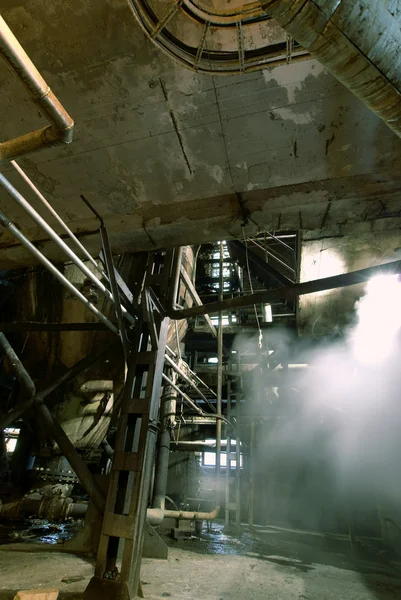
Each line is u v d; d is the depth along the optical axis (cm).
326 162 387
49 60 342
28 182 259
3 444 920
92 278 344
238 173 411
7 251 555
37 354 779
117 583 325
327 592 449
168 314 479
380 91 182
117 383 811
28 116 384
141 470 366
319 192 402
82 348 751
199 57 292
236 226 448
